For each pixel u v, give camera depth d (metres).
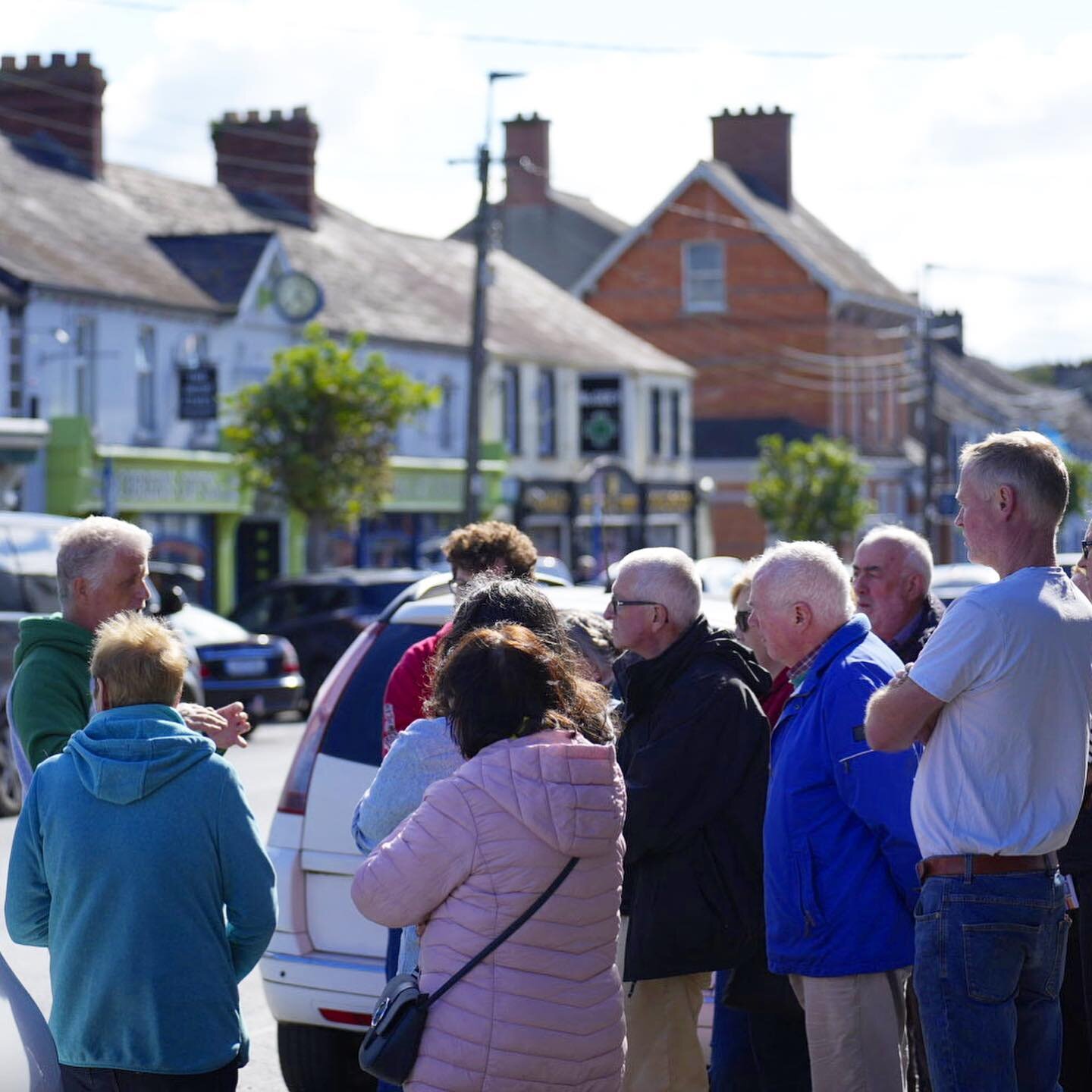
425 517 83.00
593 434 97.38
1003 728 9.41
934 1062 9.50
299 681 47.38
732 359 124.88
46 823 9.43
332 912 13.62
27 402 59.34
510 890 8.26
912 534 14.09
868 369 130.75
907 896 10.43
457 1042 8.16
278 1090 14.91
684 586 11.57
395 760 9.40
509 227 132.62
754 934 11.37
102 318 62.94
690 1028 11.85
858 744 10.36
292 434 64.38
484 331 65.00
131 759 9.30
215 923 9.46
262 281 71.00
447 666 8.69
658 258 125.88
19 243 62.56
